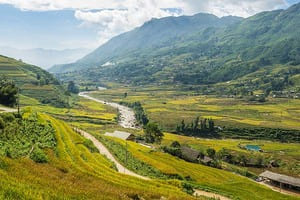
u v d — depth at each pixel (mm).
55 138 99438
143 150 147250
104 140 143750
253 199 98625
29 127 98625
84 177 62156
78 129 160375
